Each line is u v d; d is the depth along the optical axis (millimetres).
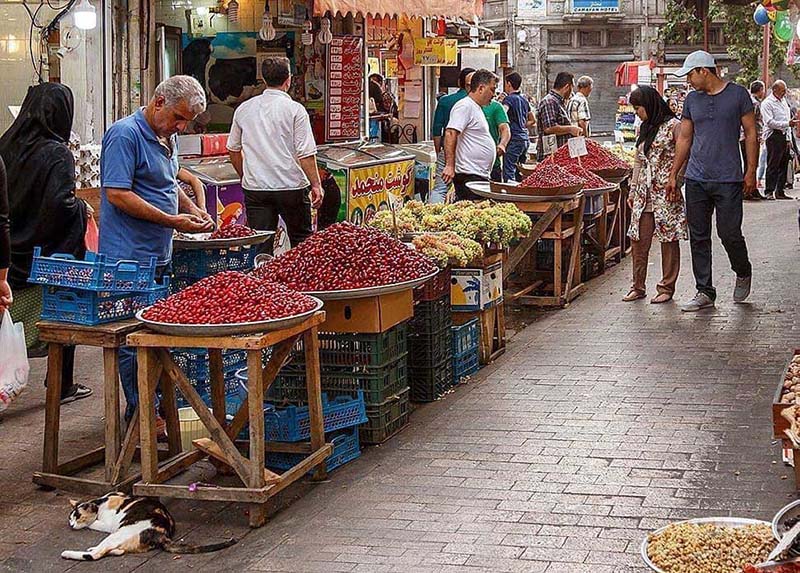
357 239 6398
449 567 4586
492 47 18469
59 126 7195
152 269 5766
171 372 5305
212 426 5242
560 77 14016
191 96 6059
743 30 35000
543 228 9766
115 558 4941
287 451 5793
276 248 9961
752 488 5324
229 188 10375
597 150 12422
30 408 7238
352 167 11531
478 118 10805
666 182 9773
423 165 13852
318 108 12906
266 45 12438
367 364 6246
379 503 5379
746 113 9219
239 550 4949
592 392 7141
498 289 8195
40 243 7191
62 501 5625
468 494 5430
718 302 9797
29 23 9922
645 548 4047
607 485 5457
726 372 7488
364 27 13695
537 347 8500
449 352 7410
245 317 5148
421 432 6480
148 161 6105
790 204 17859
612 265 12367
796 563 3539
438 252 7109
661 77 32188
